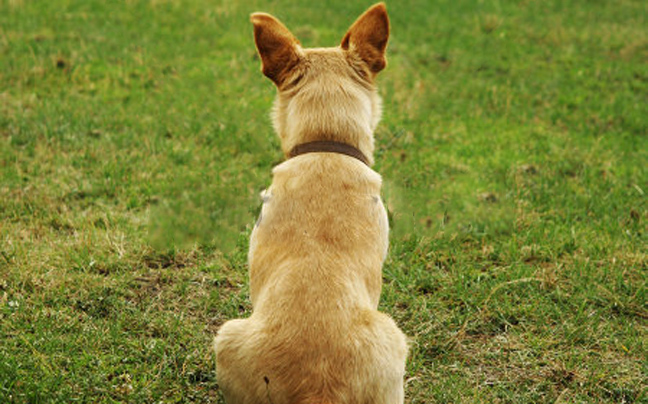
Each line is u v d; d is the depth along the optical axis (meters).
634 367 6.08
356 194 4.62
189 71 14.45
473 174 10.30
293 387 3.80
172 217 8.47
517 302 7.13
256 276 4.42
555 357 6.20
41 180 9.22
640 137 12.09
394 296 7.10
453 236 8.28
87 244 7.55
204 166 10.08
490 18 19.56
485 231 8.52
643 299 7.08
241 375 3.97
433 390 5.76
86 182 9.16
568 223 8.72
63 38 15.77
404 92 13.66
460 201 9.30
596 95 14.11
